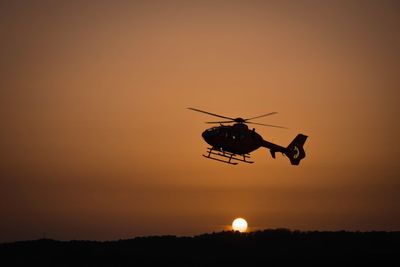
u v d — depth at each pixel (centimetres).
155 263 19575
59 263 19650
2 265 19350
